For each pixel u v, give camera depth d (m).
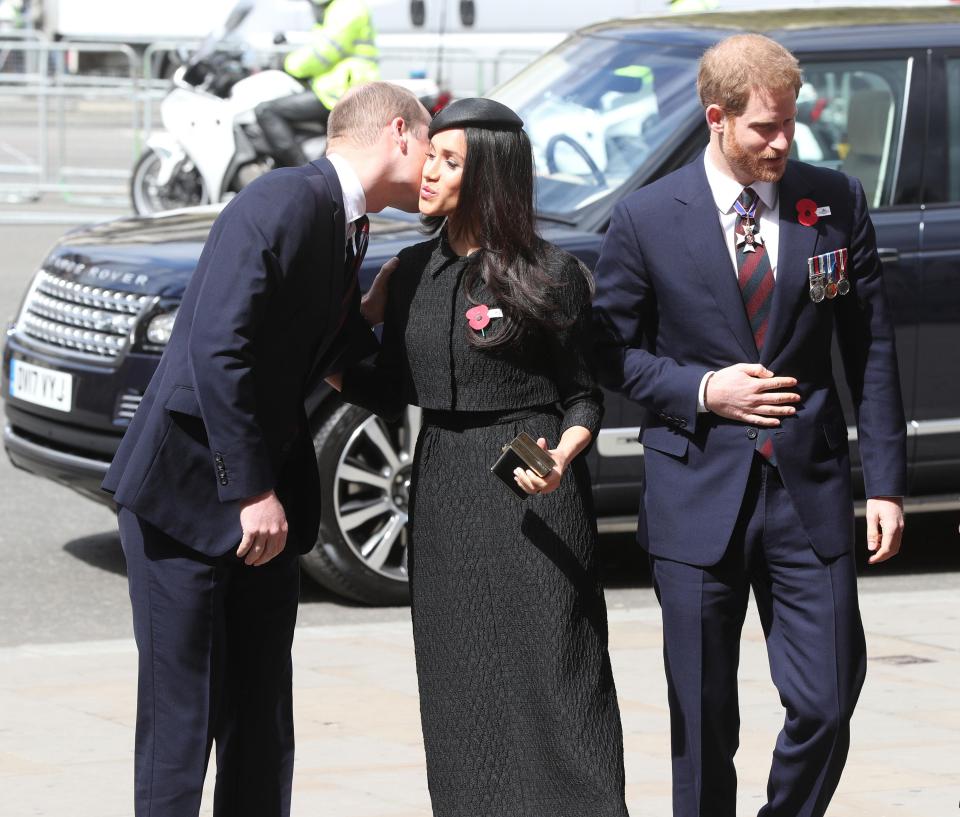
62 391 26.41
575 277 14.38
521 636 14.41
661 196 15.16
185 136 53.72
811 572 14.98
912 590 27.95
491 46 79.81
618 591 27.69
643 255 15.20
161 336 25.50
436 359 14.39
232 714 15.52
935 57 27.84
